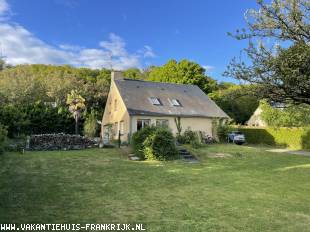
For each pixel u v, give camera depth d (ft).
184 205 28.07
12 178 37.17
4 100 130.72
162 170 48.19
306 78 25.59
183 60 155.22
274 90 28.40
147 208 26.86
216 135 102.12
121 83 101.96
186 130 93.09
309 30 27.17
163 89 107.24
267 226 22.79
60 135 75.36
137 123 89.71
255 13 29.73
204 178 42.16
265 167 54.29
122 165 51.67
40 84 144.77
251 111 164.66
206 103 108.58
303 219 24.67
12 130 97.09
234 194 32.96
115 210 25.94
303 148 99.04
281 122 101.19
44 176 39.47
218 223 23.22
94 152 66.28
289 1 28.17
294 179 42.91
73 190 32.53
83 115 116.16
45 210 24.94
